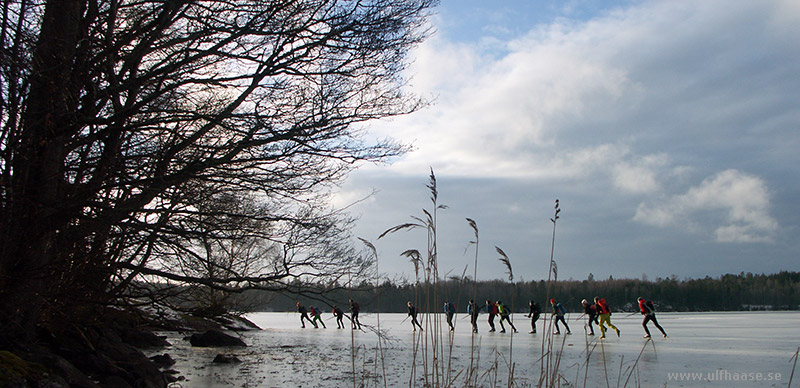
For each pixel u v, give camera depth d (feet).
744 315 199.21
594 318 68.90
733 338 66.85
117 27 31.55
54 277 28.07
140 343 56.34
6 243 24.13
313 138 33.22
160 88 31.19
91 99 28.96
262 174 32.86
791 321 129.08
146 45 31.09
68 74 26.94
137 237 30.14
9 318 24.23
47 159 26.78
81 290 29.22
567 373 35.96
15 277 24.72
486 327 105.40
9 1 24.50
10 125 24.53
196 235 30.83
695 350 50.67
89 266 29.43
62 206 25.73
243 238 33.78
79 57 27.99
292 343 67.31
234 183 31.37
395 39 35.60
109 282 32.14
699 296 308.19
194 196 31.01
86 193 27.22
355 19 35.09
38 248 26.13
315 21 34.60
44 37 26.37
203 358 47.80
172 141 30.66
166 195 30.17
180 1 30.76
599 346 55.88
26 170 25.77
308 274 34.91
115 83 29.25
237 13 33.19
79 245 28.14
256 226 34.09
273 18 33.40
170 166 30.86
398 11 35.78
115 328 41.98
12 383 19.30
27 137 25.41
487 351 50.85
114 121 28.63
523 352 50.21
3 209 24.20
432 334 22.86
